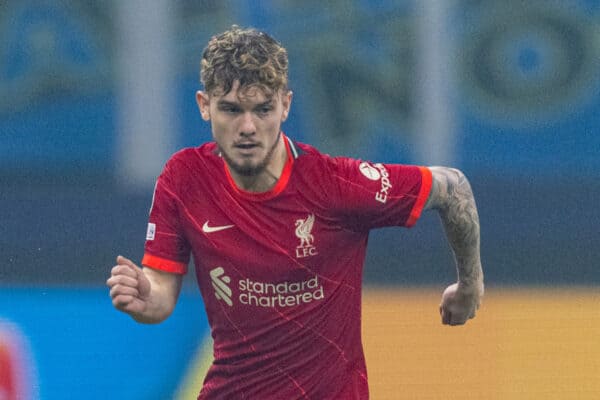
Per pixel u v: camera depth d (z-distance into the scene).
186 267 12.42
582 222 32.88
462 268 12.87
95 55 35.00
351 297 12.08
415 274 28.66
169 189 12.05
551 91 34.78
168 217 12.13
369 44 35.06
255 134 11.02
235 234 11.78
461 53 35.00
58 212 32.88
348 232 11.86
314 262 11.77
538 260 30.22
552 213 32.97
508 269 29.62
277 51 11.17
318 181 11.65
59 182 34.59
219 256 11.88
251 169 11.20
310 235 11.68
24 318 24.48
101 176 34.78
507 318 24.72
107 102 35.03
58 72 34.91
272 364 12.14
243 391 12.38
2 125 34.69
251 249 11.75
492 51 34.91
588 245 31.50
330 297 11.92
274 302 11.87
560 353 22.61
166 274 12.30
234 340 12.20
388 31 35.03
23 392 21.80
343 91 35.06
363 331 23.88
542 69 34.84
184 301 25.34
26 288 26.86
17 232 31.42
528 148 34.72
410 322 24.44
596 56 34.72
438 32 34.94
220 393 12.54
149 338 23.58
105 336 23.72
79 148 34.88
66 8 35.03
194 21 35.03
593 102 34.75
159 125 35.12
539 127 34.72
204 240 11.90
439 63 34.97
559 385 21.17
